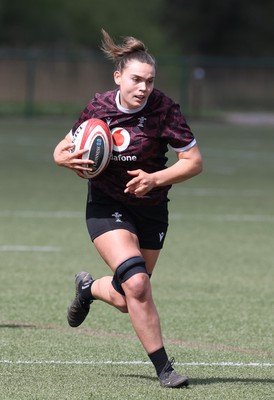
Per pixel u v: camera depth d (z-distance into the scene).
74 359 24.73
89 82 171.88
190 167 22.00
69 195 62.81
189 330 28.70
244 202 61.50
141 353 25.61
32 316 30.11
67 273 37.53
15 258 40.34
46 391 21.33
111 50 22.02
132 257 21.53
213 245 44.97
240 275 38.06
